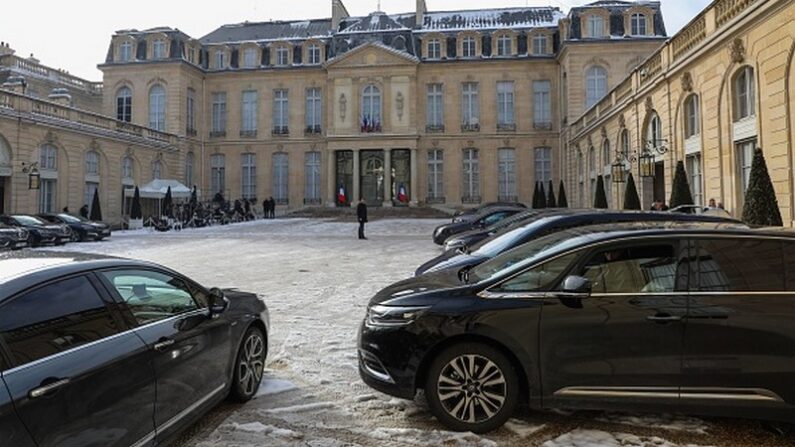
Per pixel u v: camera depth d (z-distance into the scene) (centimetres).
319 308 896
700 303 394
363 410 459
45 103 3042
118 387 307
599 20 4119
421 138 4628
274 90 4844
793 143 1218
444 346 416
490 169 4566
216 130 4888
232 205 4828
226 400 473
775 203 1172
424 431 412
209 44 4894
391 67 4591
